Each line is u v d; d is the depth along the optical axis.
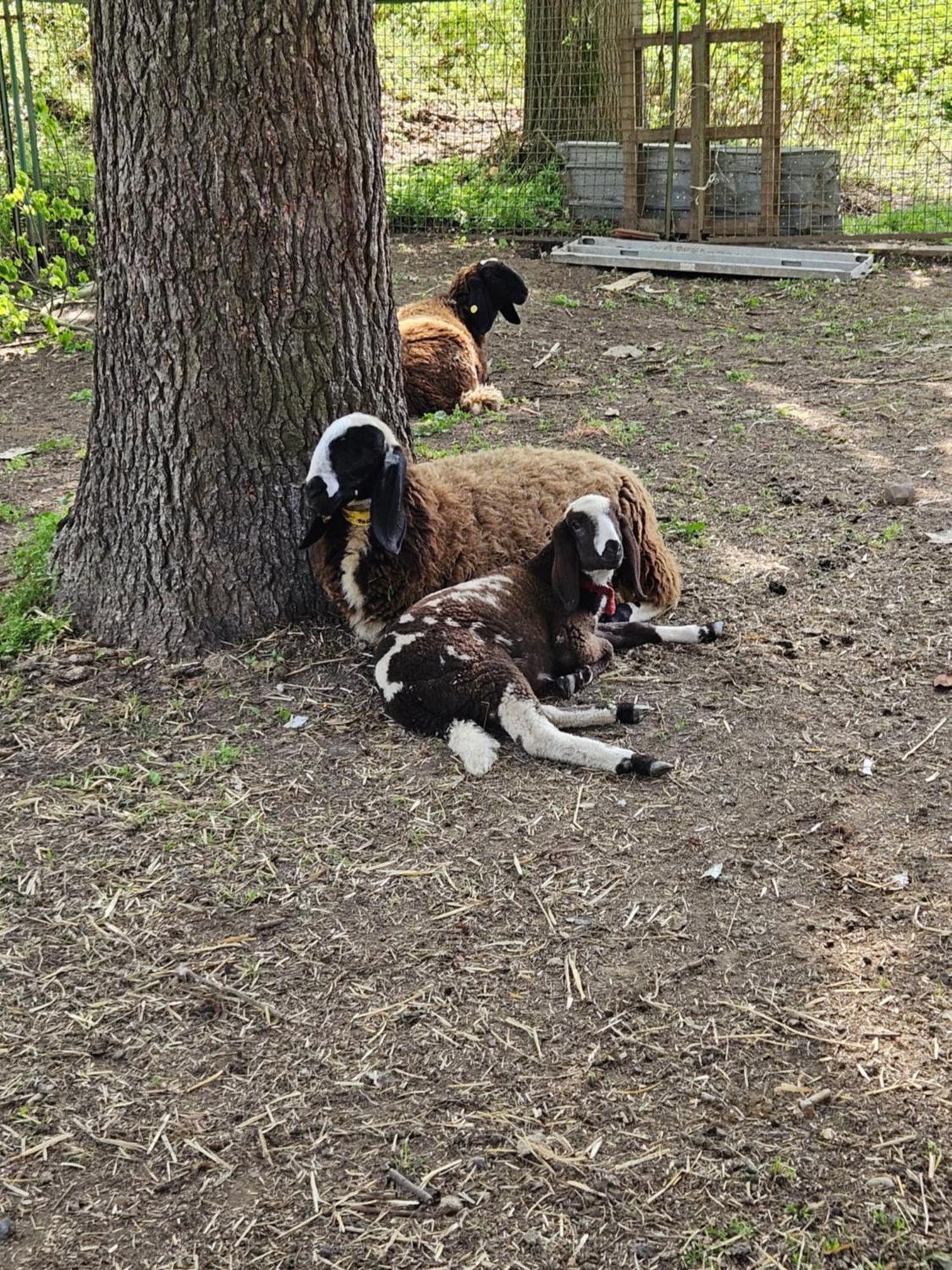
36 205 6.01
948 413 5.08
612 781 2.95
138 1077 2.26
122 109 3.25
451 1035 2.31
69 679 3.42
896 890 2.59
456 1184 2.06
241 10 3.14
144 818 2.89
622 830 2.79
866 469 4.59
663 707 3.22
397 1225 2.00
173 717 3.26
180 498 3.44
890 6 10.59
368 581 3.38
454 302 5.92
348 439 3.21
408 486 3.38
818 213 8.12
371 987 2.42
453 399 5.53
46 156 8.59
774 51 7.71
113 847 2.81
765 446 4.88
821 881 2.62
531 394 5.72
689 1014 2.33
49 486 4.85
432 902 2.61
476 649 3.10
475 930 2.54
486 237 8.59
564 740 3.00
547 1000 2.38
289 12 3.18
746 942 2.48
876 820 2.79
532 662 3.21
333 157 3.33
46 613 3.65
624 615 3.61
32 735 3.21
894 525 4.08
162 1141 2.14
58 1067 2.29
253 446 3.43
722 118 9.15
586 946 2.49
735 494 4.45
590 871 2.67
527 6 9.13
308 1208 2.03
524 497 3.60
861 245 7.86
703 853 2.71
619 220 8.55
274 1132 2.15
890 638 3.47
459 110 10.80
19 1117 2.19
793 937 2.49
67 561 3.67
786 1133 2.11
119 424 3.48
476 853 2.74
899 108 9.94
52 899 2.66
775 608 3.67
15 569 3.86
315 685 3.36
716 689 3.29
